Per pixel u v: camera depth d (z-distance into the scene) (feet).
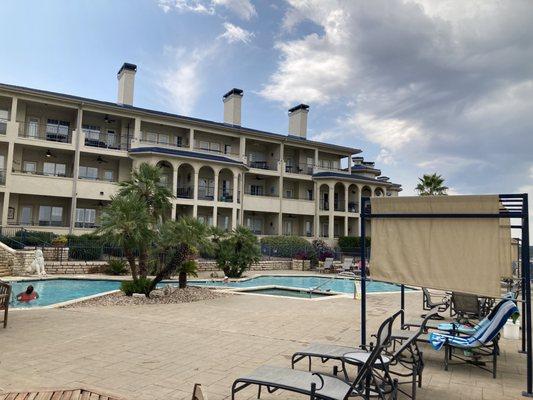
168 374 19.38
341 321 34.58
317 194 140.05
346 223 140.36
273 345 25.59
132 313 36.73
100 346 24.40
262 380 14.62
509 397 17.63
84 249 79.87
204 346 24.98
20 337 26.30
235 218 116.57
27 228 91.76
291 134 150.71
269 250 111.24
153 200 53.47
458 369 21.80
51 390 16.30
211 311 38.63
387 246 21.49
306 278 88.43
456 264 19.35
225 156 125.39
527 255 18.51
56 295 55.57
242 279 74.23
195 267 56.39
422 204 20.38
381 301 49.37
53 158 105.40
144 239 47.11
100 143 107.45
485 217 18.76
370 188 148.66
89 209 106.73
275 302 45.70
